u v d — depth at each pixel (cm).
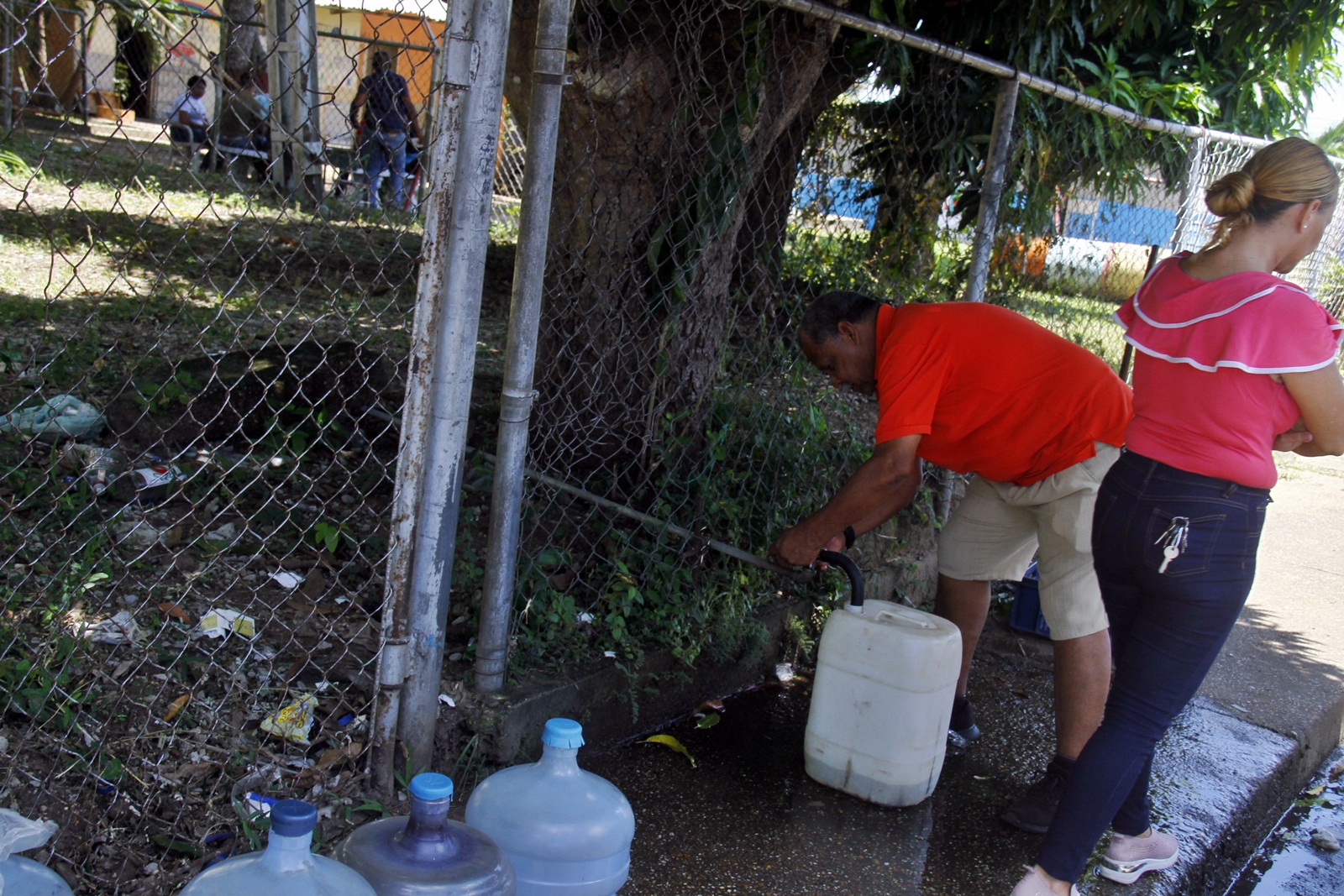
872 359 292
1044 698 384
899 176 470
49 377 431
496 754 269
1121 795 233
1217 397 218
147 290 610
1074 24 458
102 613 278
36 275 610
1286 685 409
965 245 534
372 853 177
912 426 273
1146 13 496
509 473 260
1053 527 291
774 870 257
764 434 406
